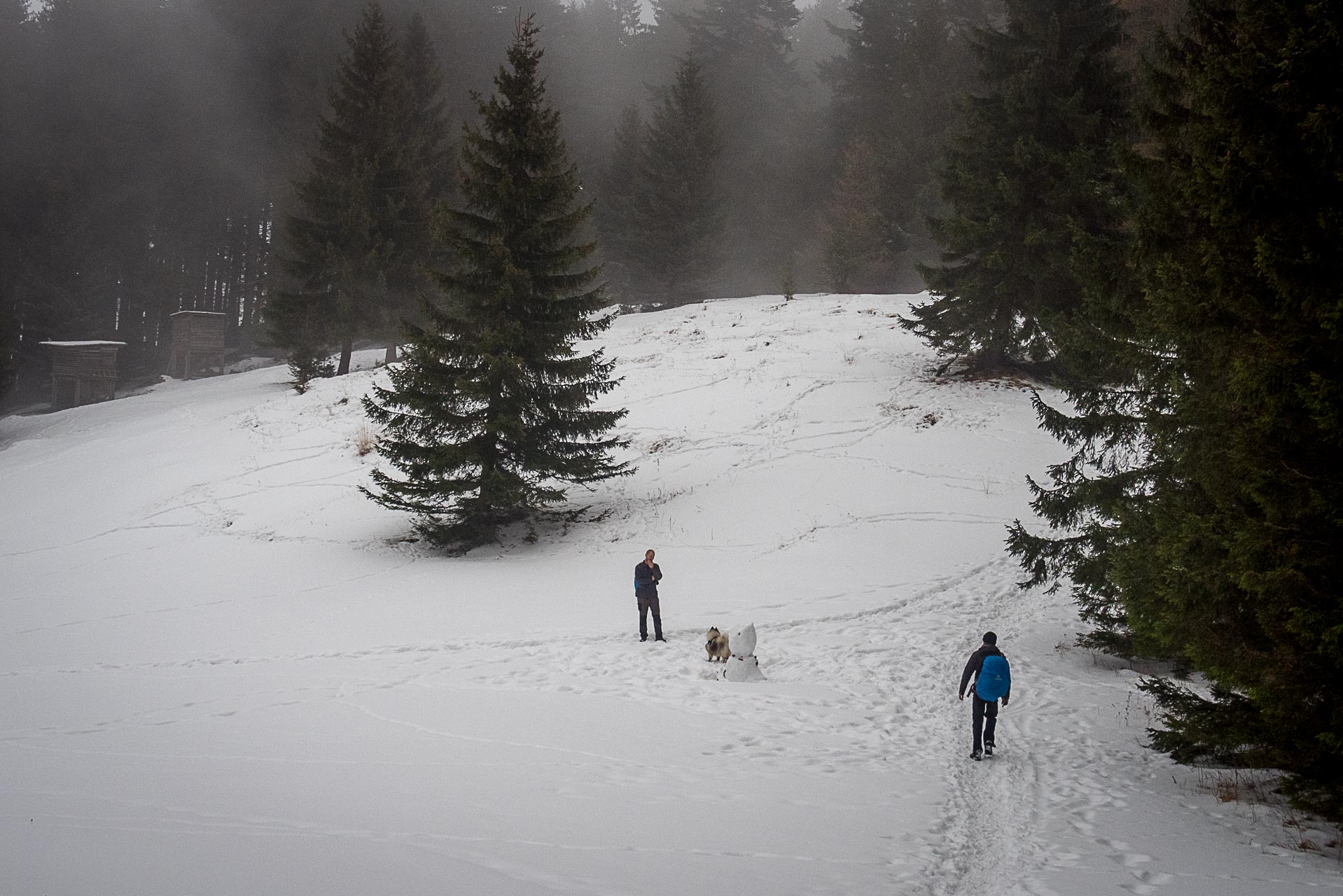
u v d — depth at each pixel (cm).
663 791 749
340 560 2211
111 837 521
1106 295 1139
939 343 2902
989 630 1540
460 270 2230
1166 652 922
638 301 6066
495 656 1391
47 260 6894
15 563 2441
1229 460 775
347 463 2936
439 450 2127
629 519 2306
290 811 619
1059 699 1175
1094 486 1256
